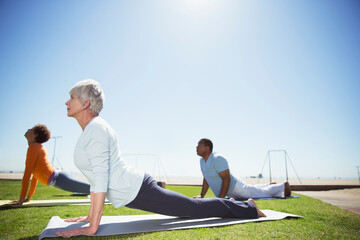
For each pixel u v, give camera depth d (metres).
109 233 1.71
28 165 3.34
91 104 1.79
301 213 2.97
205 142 3.80
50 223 1.95
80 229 1.59
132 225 2.02
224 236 1.66
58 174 3.73
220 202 2.14
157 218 2.39
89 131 1.68
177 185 14.41
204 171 3.88
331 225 2.17
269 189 4.46
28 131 3.52
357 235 1.80
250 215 2.28
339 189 10.90
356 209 3.66
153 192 1.85
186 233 1.73
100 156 1.65
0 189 7.11
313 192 9.30
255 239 1.61
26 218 2.43
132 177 1.80
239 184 3.99
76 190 3.92
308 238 1.68
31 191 3.71
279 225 2.06
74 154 1.80
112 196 1.80
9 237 1.67
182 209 1.93
